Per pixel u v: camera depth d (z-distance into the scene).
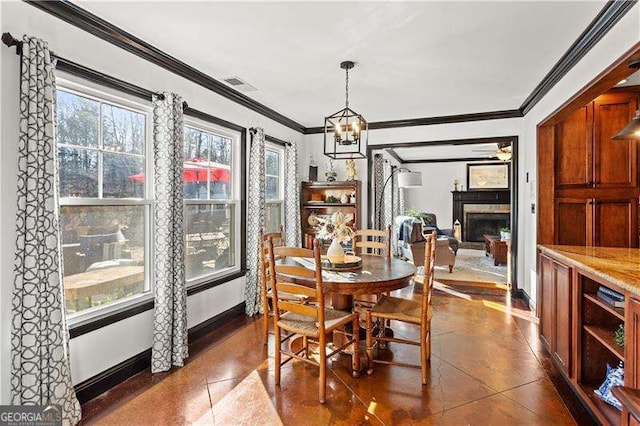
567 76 3.05
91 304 2.49
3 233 1.89
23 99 1.91
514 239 4.74
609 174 3.60
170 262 2.86
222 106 3.79
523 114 4.58
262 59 3.03
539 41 2.69
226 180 3.99
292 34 2.59
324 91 3.91
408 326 3.74
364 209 5.49
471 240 9.82
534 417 2.18
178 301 2.90
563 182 3.76
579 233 3.73
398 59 3.03
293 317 2.62
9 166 1.92
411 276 2.84
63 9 2.16
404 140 5.23
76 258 2.39
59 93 2.27
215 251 3.84
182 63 3.10
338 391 2.47
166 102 2.84
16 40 1.90
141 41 2.67
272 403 2.32
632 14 2.07
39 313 1.94
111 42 2.51
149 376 2.69
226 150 3.99
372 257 3.63
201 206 3.63
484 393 2.45
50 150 2.01
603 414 1.94
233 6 2.20
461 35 2.60
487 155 9.05
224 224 3.97
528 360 2.94
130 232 2.79
